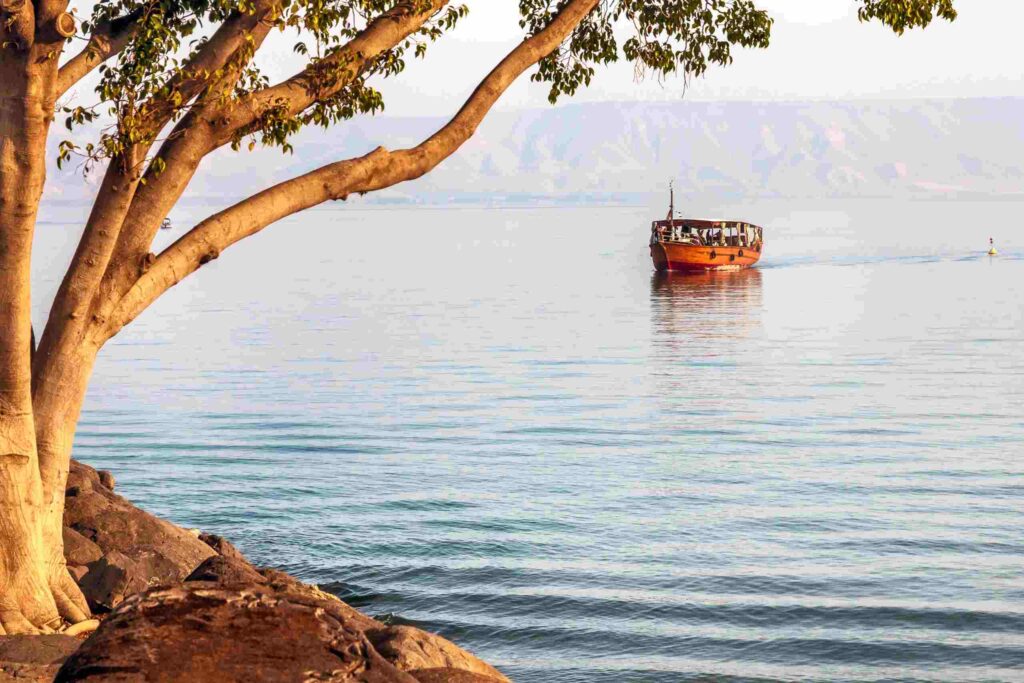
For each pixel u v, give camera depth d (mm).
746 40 17953
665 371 60156
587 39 17875
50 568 13461
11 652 10602
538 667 18938
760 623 20953
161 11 12336
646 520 28406
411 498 30594
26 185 11375
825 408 47344
